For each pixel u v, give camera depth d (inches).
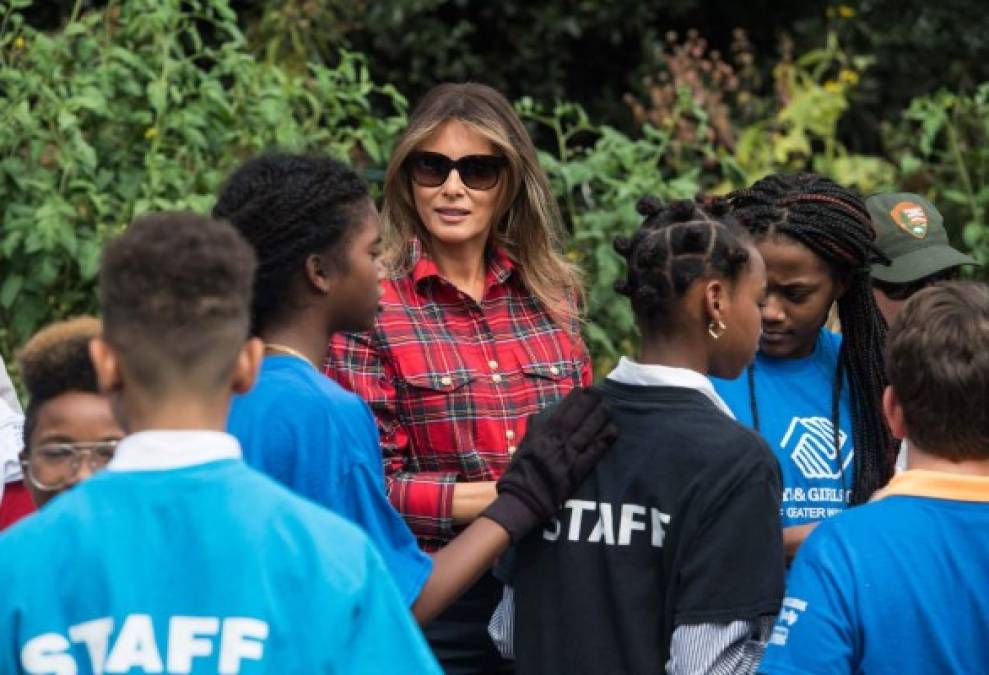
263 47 547.2
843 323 231.0
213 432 142.5
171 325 139.9
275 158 185.9
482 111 249.0
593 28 686.5
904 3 710.5
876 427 229.6
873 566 168.6
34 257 346.0
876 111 701.3
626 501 185.6
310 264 180.9
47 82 356.5
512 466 191.8
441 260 250.8
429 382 237.0
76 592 136.9
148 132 358.6
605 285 379.2
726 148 565.0
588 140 695.7
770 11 715.4
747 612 178.9
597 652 185.6
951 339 170.2
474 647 233.1
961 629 167.5
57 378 175.8
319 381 178.7
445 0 662.5
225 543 138.5
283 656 137.4
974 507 170.9
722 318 188.9
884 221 267.7
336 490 173.8
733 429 184.9
